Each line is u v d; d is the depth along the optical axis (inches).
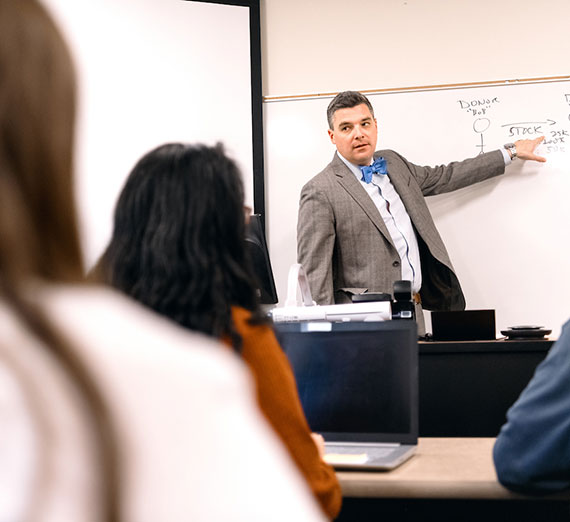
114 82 142.6
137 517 12.9
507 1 151.3
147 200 41.1
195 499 13.0
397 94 150.9
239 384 14.4
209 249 40.2
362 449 53.0
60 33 16.0
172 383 13.6
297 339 57.9
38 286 14.2
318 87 154.9
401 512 75.7
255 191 148.5
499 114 148.2
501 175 147.6
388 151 145.6
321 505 42.2
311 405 56.4
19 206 14.3
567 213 145.6
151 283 39.7
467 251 147.7
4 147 14.7
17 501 12.6
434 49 152.6
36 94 15.1
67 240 15.0
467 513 78.6
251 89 149.6
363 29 154.6
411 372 54.9
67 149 15.4
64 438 12.9
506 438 44.4
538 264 145.9
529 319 145.6
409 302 83.6
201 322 39.0
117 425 13.1
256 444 13.8
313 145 152.0
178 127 145.5
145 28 145.1
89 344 13.6
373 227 136.9
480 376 94.3
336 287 139.5
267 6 156.5
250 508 13.2
